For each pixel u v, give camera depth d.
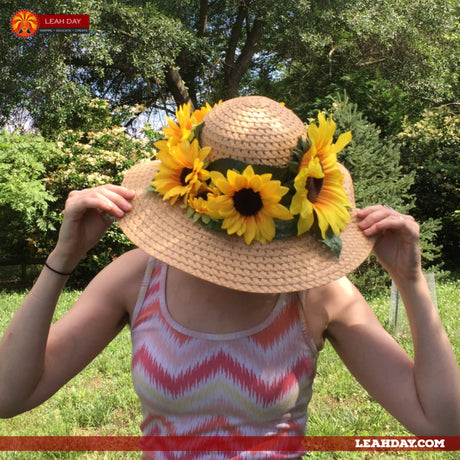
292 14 15.43
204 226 1.34
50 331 1.43
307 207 1.27
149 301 1.43
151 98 17.61
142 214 1.39
